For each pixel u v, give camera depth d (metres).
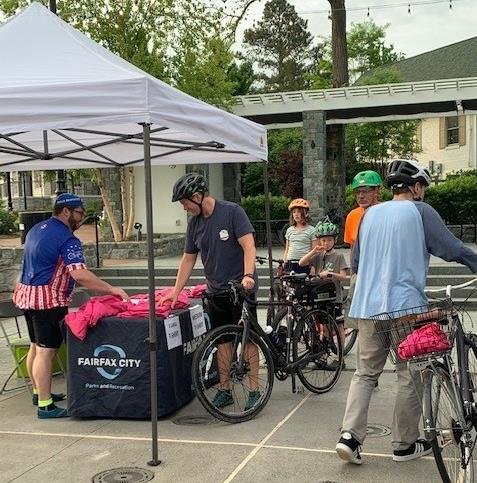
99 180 15.97
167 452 4.39
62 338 5.34
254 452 4.34
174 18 14.99
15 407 5.61
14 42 5.01
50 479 4.02
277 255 15.08
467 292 10.38
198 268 12.85
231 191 19.61
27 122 4.14
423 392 3.48
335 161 17.08
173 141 6.36
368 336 4.08
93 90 4.18
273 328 5.50
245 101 16.41
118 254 15.19
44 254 5.16
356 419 4.02
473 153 24.91
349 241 5.82
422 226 3.97
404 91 15.53
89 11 14.54
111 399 5.08
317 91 15.94
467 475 3.36
